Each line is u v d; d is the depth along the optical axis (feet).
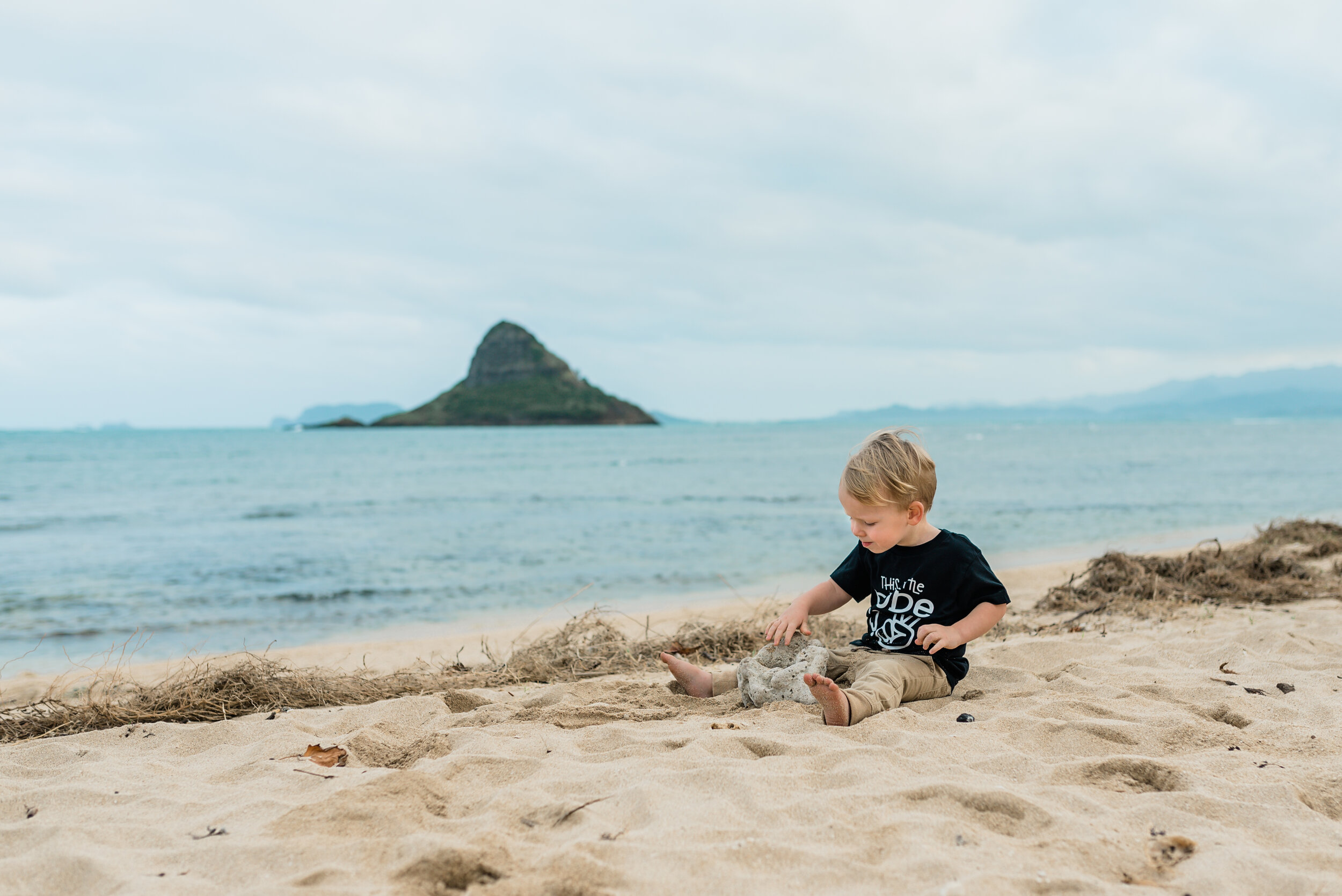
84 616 23.58
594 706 10.55
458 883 5.44
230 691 11.92
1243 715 9.47
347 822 6.47
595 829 6.31
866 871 5.56
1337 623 15.15
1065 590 19.93
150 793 7.56
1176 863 5.70
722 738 8.56
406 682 13.24
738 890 5.33
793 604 11.50
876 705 9.39
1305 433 296.51
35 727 10.90
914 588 10.57
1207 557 21.54
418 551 36.58
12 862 5.91
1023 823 6.42
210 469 123.34
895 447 10.16
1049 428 435.53
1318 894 5.15
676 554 35.14
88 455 177.47
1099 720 9.11
